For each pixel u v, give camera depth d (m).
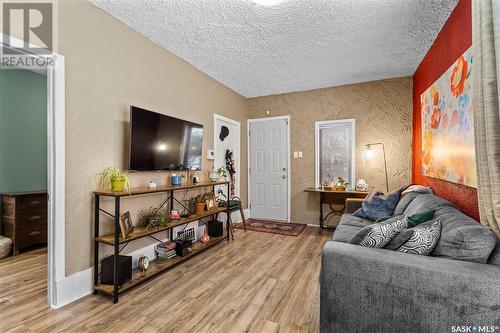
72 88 1.98
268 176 4.83
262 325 1.65
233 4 2.13
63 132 1.91
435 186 2.65
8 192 3.21
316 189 4.09
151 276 2.28
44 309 1.82
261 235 3.79
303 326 1.64
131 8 2.20
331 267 1.36
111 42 2.30
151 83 2.75
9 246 2.87
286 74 3.76
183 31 2.57
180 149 2.99
